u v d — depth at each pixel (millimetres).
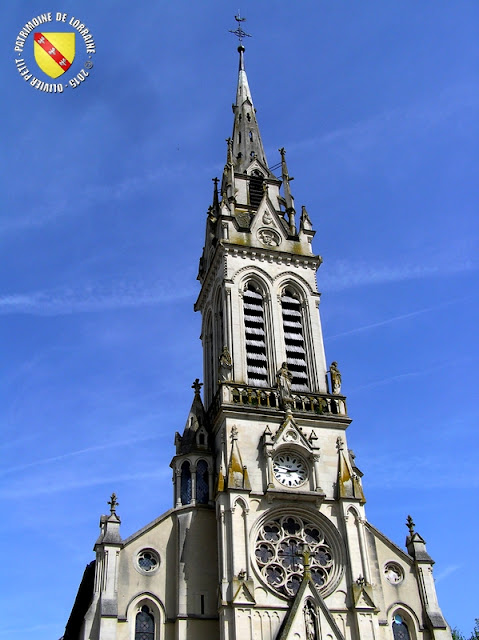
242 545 59625
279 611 58062
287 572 60562
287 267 78688
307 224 82875
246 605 56750
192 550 62125
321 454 66750
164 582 61000
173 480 67688
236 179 86312
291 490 63531
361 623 58688
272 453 64625
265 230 80750
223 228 79125
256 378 71500
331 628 56562
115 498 63750
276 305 75875
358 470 71688
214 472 66875
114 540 60656
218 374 74438
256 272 77125
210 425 70250
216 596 60438
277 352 72938
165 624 59156
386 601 63375
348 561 61531
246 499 61531
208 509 64812
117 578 59469
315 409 69375
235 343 72125
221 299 77375
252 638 55969
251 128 94500
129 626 58219
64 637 72250
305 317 76562
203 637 58500
